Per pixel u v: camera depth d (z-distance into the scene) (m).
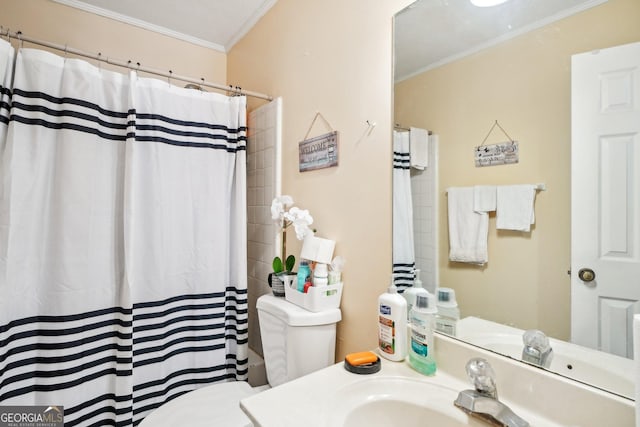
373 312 1.06
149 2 1.76
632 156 0.59
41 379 1.18
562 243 0.67
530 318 0.72
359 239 1.12
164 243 1.43
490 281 0.79
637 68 0.58
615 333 0.60
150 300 1.40
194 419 1.06
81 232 1.24
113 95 1.34
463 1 0.85
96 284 1.28
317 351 1.13
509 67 0.76
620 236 0.60
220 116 1.58
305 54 1.41
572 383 0.64
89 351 1.26
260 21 1.81
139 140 1.38
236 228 1.62
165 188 1.44
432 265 0.91
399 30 0.99
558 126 0.68
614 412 0.59
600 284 0.62
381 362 0.89
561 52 0.68
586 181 0.64
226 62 2.26
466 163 0.84
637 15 0.58
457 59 0.86
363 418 0.72
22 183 1.15
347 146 1.18
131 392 1.31
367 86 1.10
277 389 0.75
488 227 0.80
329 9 1.28
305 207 1.40
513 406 0.71
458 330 0.84
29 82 1.17
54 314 1.20
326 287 1.15
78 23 1.77
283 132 1.56
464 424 0.66
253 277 1.81
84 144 1.25
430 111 0.92
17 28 1.62
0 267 1.09
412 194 0.96
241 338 1.58
